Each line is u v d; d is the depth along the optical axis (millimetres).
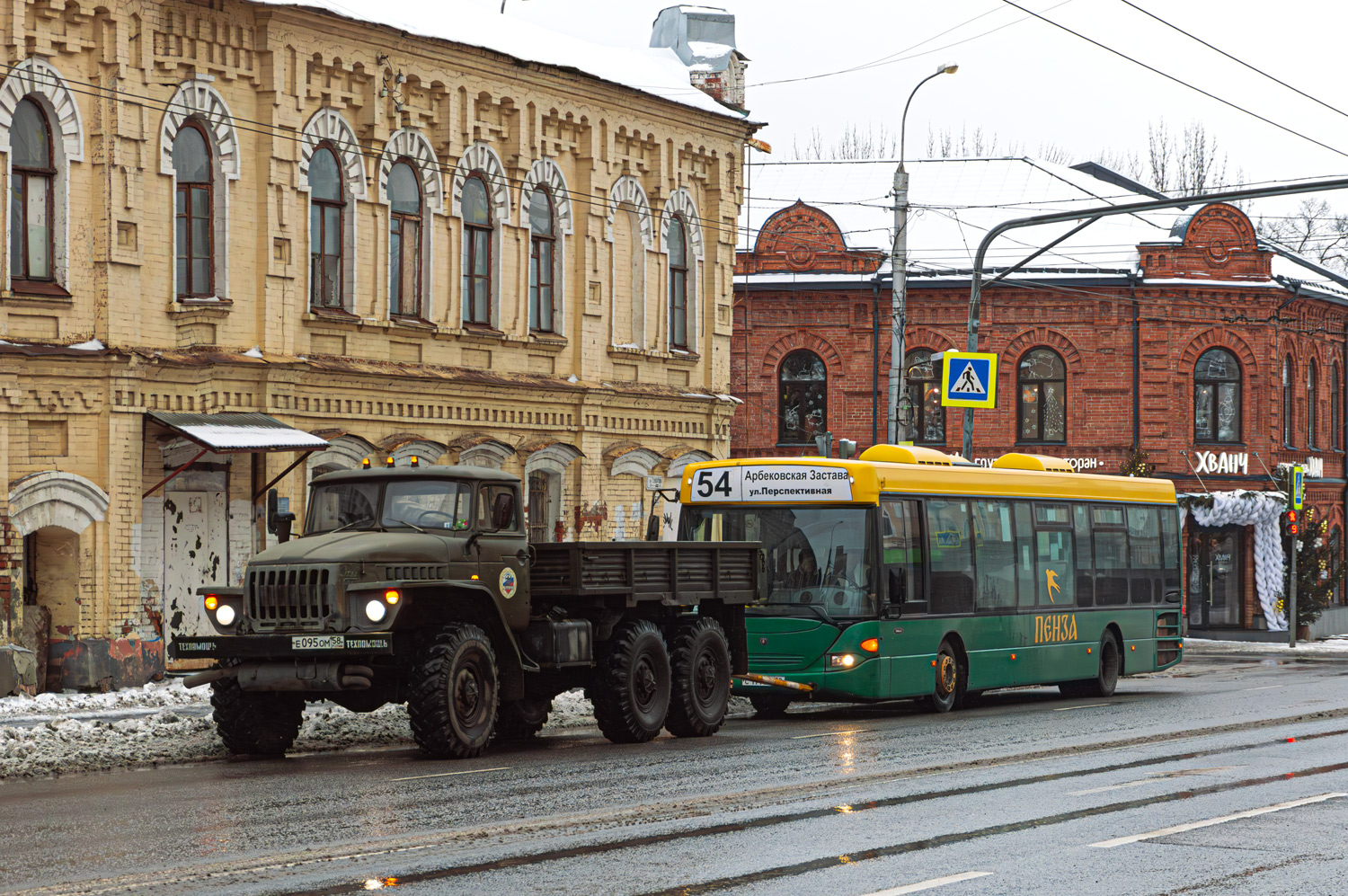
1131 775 14102
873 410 44906
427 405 26438
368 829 10781
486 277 28000
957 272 44844
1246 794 12859
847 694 20312
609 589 16641
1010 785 13297
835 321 45094
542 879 9125
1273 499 44438
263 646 14711
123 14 21766
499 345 27938
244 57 23422
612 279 30578
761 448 45094
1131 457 43562
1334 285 51312
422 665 14953
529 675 16844
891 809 11898
